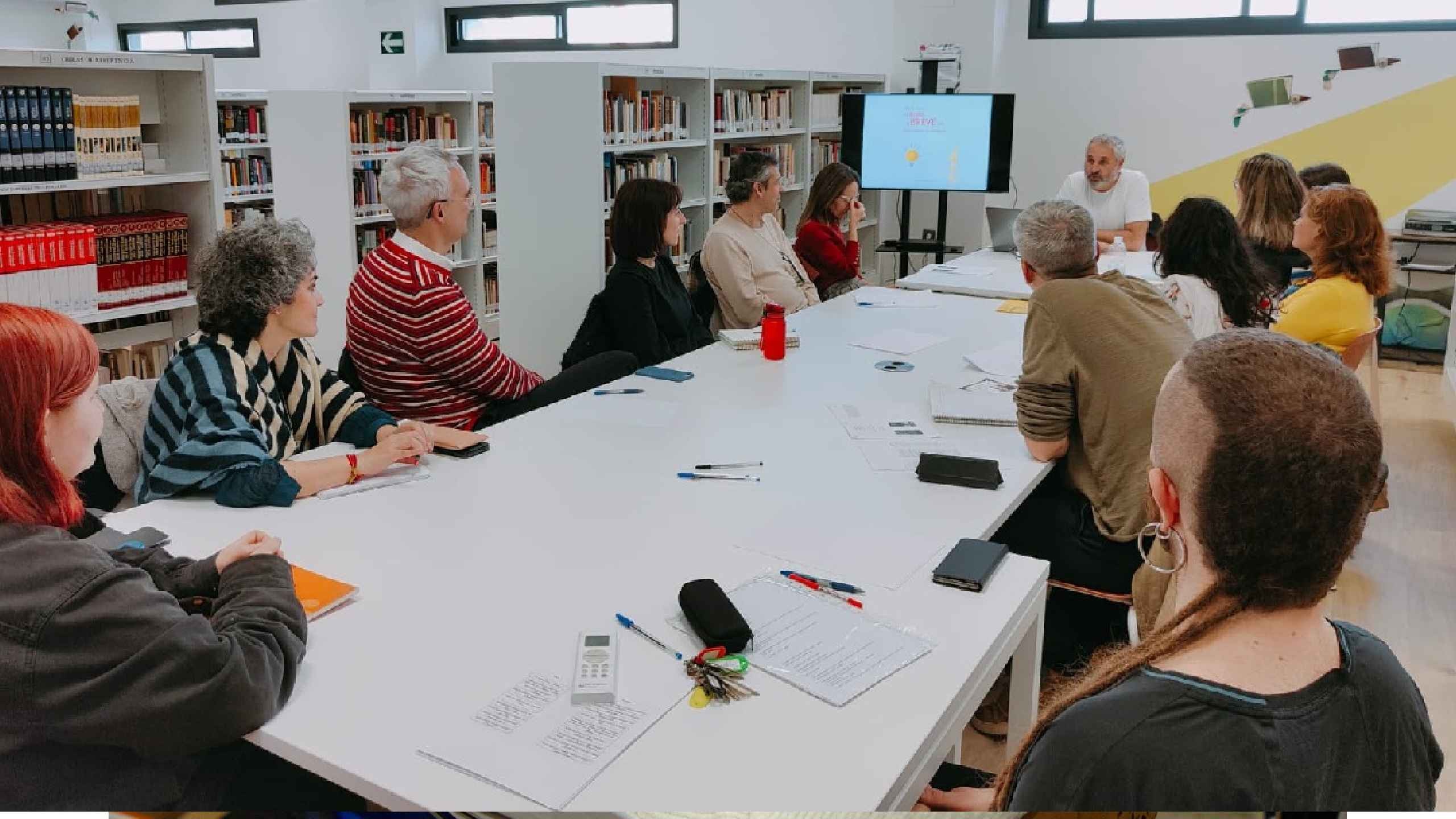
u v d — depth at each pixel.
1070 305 2.22
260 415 2.11
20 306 1.21
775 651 1.42
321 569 1.66
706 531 1.83
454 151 5.84
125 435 2.17
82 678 1.17
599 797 1.13
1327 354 0.90
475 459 2.19
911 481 2.10
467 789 1.14
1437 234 5.79
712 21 8.05
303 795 1.44
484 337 2.89
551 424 2.45
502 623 1.49
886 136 6.43
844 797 1.14
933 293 4.23
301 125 5.37
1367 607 3.17
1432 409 5.26
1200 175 6.57
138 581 1.23
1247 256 2.85
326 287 5.55
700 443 2.32
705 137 5.62
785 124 6.52
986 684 1.46
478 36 9.29
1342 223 3.14
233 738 1.23
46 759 1.23
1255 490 0.83
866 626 1.49
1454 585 3.31
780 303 4.20
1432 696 2.67
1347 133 6.15
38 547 1.17
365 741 1.22
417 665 1.38
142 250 3.33
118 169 3.24
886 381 2.88
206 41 10.77
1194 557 0.92
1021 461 2.24
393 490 2.01
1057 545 2.34
